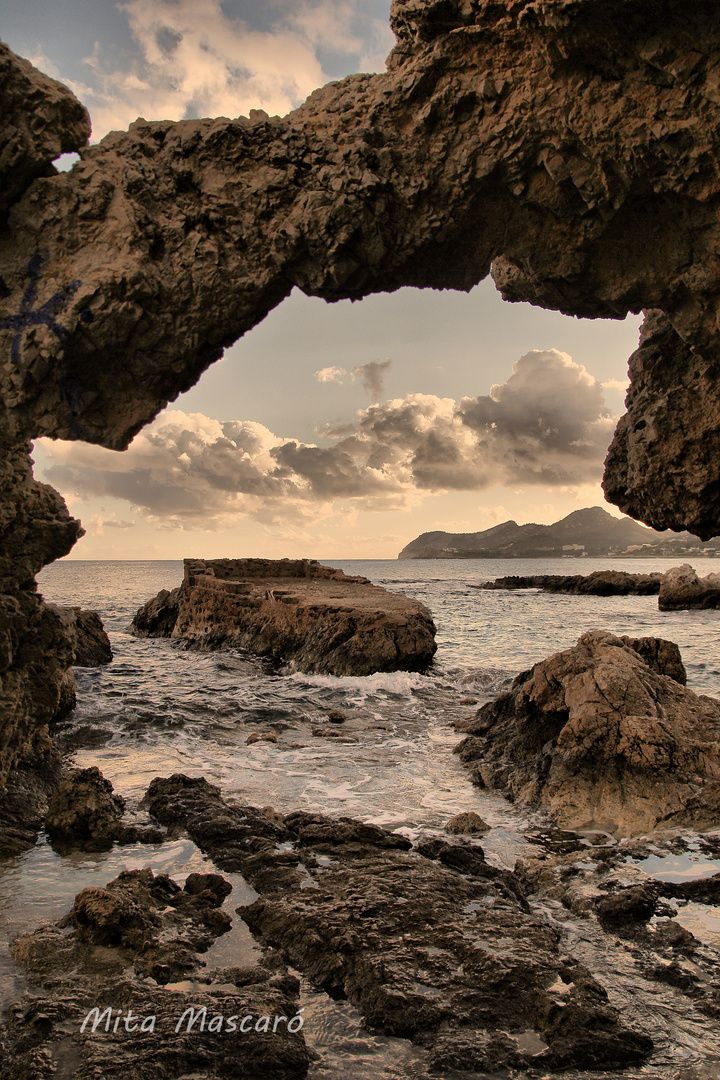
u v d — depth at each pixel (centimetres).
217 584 2467
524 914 571
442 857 685
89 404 654
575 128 596
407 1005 452
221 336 687
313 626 1970
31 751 848
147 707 1432
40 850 700
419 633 1853
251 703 1504
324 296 706
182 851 702
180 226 640
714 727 881
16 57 606
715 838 721
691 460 732
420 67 614
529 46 591
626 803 792
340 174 627
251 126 649
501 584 6969
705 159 585
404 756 1098
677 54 558
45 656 818
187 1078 396
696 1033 439
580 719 858
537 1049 421
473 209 666
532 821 803
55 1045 416
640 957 523
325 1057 417
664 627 3284
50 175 631
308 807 848
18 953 510
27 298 622
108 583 7594
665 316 757
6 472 661
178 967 495
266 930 548
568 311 779
